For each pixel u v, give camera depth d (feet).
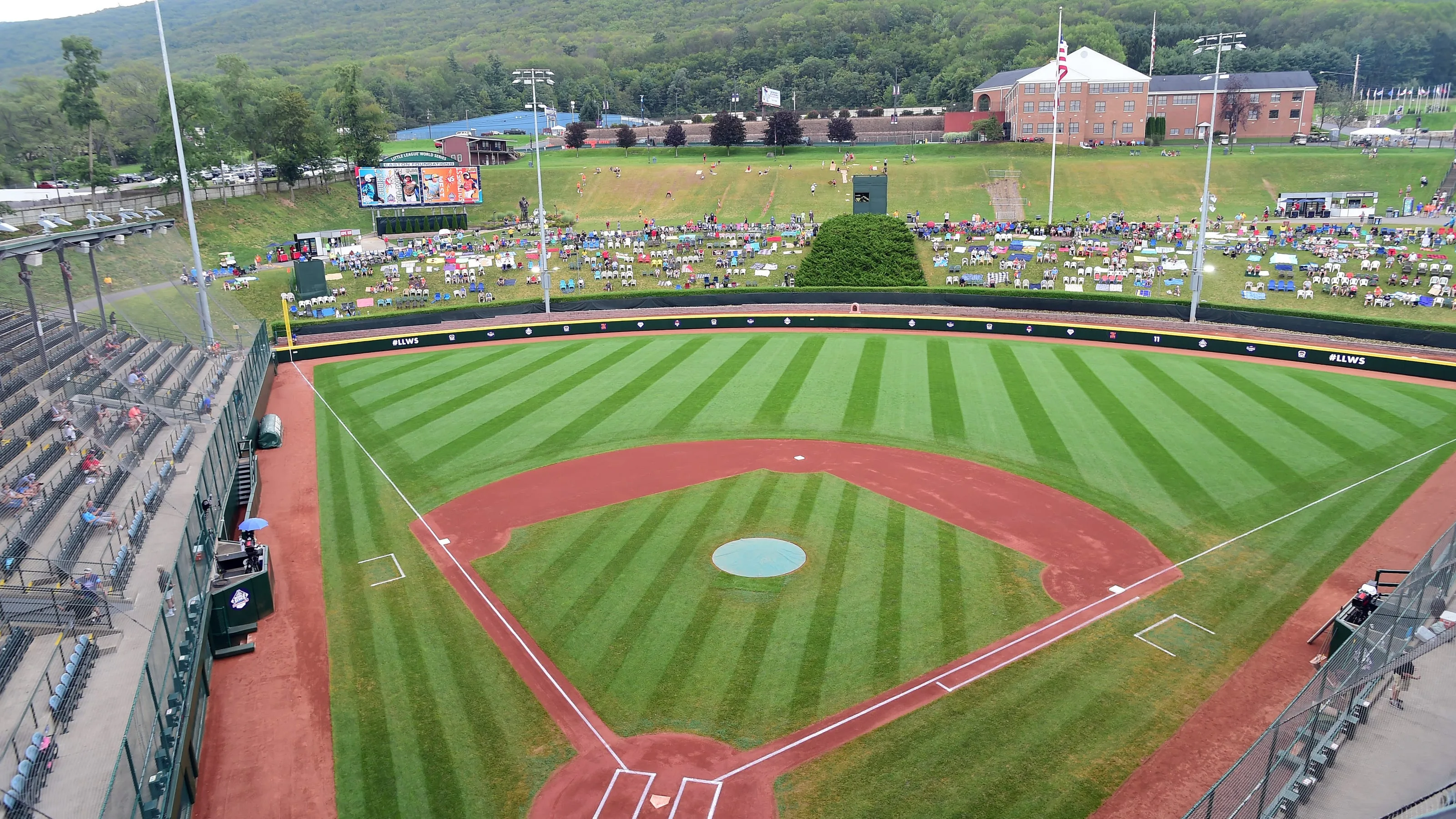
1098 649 66.33
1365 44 556.92
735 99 474.49
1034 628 69.26
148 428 101.65
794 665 64.59
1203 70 502.79
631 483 101.81
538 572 80.74
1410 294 177.47
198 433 105.50
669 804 51.34
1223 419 120.88
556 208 331.77
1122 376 145.18
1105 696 60.54
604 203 335.47
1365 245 206.18
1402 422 118.62
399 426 127.95
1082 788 51.70
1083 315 184.24
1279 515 89.71
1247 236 229.45
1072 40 542.57
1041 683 62.18
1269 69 504.84
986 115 415.03
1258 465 103.45
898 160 355.97
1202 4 642.63
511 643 69.36
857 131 448.65
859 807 50.62
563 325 188.75
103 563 69.51
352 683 64.59
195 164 290.76
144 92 474.08
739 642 67.87
